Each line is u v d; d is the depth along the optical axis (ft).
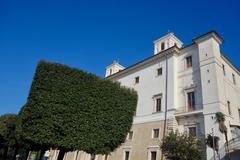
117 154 114.83
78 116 59.72
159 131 100.22
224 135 77.51
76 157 137.39
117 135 66.28
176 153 66.44
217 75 90.89
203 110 87.86
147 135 104.94
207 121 84.74
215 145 75.66
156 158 94.07
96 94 66.23
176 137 71.00
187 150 65.62
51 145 54.08
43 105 55.21
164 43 144.97
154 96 112.47
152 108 110.63
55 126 55.01
